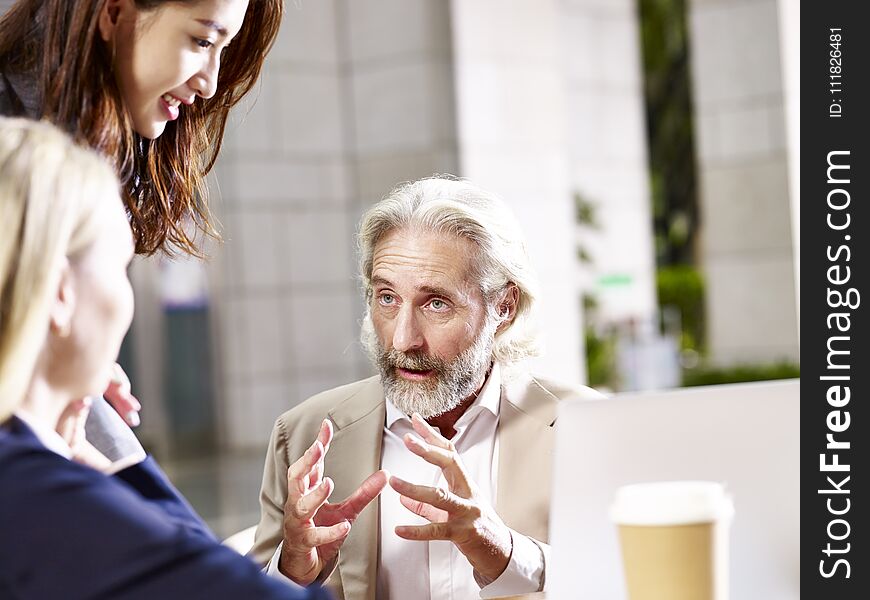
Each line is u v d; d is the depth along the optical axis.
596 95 13.81
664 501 1.20
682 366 12.97
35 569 1.01
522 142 8.85
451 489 1.54
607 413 1.34
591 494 1.33
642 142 14.18
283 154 10.40
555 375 8.84
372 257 1.87
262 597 1.04
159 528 1.04
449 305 1.81
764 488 1.34
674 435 1.33
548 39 8.98
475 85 8.68
